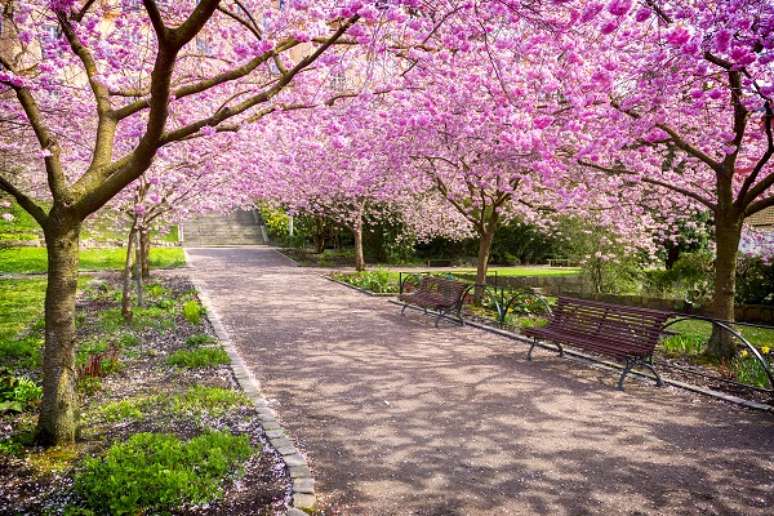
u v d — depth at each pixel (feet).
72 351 14.02
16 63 19.27
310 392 18.99
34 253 67.72
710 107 26.71
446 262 85.40
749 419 16.62
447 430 15.52
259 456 13.19
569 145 28.12
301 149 29.37
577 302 23.63
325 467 13.04
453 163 34.30
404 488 12.00
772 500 11.59
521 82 21.94
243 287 50.26
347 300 43.16
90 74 15.44
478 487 12.09
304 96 24.64
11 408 15.69
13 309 33.91
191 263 74.79
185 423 15.28
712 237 53.98
